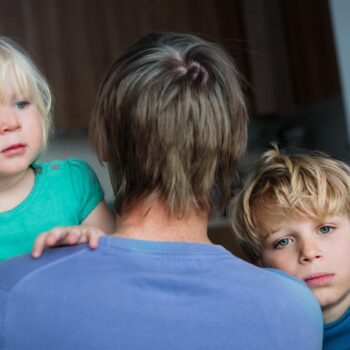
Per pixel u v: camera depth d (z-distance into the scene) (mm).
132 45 823
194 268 747
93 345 679
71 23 3238
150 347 691
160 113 741
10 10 3117
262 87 3543
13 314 685
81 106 3229
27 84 1016
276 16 3594
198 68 789
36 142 1023
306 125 3955
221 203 825
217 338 715
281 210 1102
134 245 743
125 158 767
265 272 798
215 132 771
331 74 3209
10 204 1023
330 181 1104
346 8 3111
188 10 3461
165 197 758
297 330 766
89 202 1080
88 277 706
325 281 1073
